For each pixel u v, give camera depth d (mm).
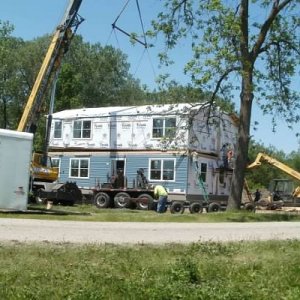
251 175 72875
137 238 14656
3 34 59125
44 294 7195
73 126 40312
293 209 41062
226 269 9484
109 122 38594
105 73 75688
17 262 9539
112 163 38156
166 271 8812
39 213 23016
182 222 21406
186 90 27781
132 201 35781
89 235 14859
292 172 41406
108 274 8570
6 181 22141
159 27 27297
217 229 18375
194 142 33562
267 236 16062
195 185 34969
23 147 22547
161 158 35781
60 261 9781
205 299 7215
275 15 27062
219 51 24578
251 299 7402
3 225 16594
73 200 34062
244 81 26047
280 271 9391
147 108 36219
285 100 28109
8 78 64562
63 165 40438
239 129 26953
